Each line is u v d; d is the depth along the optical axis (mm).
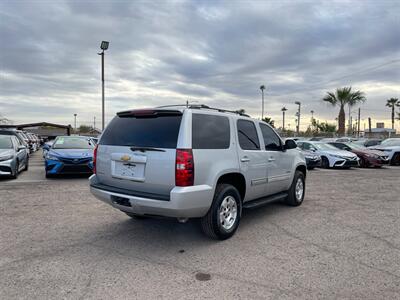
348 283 3252
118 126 4598
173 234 4762
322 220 5637
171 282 3238
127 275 3387
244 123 5145
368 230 5066
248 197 5152
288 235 4785
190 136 3951
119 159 4301
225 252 4066
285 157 6156
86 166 9914
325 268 3609
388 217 5875
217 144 4363
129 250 4113
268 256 3947
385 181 10703
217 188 4395
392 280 3328
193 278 3330
